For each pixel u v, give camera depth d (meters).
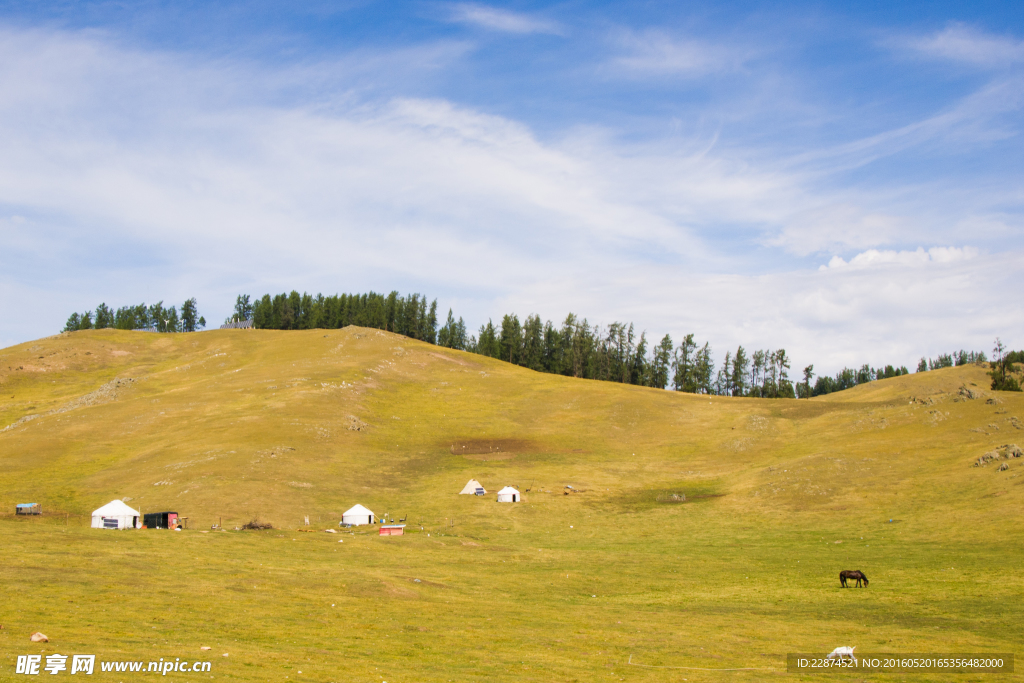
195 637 32.12
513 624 41.66
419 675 28.45
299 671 27.31
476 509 92.25
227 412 135.38
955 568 58.44
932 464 95.81
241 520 80.19
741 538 78.31
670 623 43.97
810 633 41.22
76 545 52.03
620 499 99.25
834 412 146.38
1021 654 36.06
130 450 114.81
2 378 167.62
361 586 48.38
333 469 106.38
